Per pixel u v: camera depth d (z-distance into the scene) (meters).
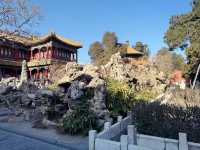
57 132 11.31
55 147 9.32
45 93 15.18
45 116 13.52
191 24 34.75
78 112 11.68
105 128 9.52
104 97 13.10
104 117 12.26
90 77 16.11
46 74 50.28
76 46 56.50
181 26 36.00
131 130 8.62
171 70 47.66
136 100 15.41
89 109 12.20
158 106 9.45
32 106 16.75
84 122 11.11
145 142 8.37
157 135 8.95
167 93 18.25
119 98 14.73
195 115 8.33
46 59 49.97
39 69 51.25
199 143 7.62
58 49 53.38
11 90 21.66
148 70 21.77
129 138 8.52
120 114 14.02
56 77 26.02
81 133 10.86
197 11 33.88
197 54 32.34
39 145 9.59
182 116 8.63
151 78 20.52
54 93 14.97
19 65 50.94
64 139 10.25
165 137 8.76
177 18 37.03
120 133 10.01
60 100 14.51
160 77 21.58
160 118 9.11
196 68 34.09
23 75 28.70
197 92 18.88
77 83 14.06
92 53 61.88
